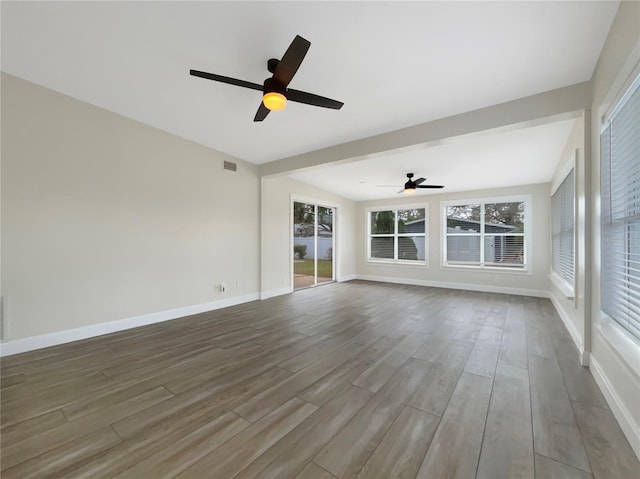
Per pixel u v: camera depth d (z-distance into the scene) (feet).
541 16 6.07
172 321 12.87
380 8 5.98
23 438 5.27
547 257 18.75
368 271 26.96
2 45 7.34
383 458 4.81
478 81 8.47
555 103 8.70
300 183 20.90
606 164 6.93
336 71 8.09
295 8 6.02
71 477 4.42
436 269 23.17
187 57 7.73
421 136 11.34
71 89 9.49
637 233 5.62
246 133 12.76
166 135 12.84
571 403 6.43
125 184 11.50
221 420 5.82
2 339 8.78
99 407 6.27
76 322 10.25
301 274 21.95
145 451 4.96
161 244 12.74
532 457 4.83
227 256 15.76
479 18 6.18
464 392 6.92
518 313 14.52
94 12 6.23
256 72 8.34
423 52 7.30
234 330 11.69
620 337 6.06
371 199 26.71
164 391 6.94
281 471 4.53
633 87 5.34
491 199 20.88
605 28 6.32
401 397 6.70
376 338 10.80
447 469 4.57
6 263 8.79
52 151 9.61
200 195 14.33
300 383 7.36
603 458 4.81
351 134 12.60
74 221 10.14
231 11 6.14
